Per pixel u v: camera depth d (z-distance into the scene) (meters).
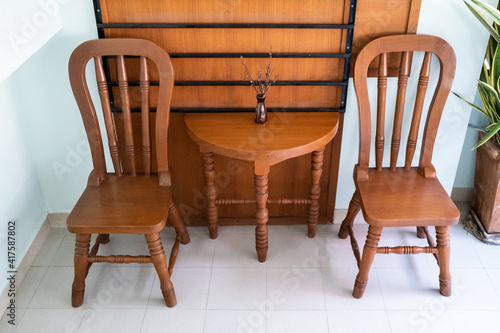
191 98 2.06
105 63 1.96
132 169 2.01
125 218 1.78
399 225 1.78
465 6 1.86
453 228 2.38
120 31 1.91
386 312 1.94
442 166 2.29
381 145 1.99
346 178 2.30
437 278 2.10
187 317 1.93
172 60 1.97
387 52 1.88
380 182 1.97
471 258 2.20
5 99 1.94
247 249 2.27
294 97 2.07
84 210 1.82
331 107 2.10
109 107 1.90
